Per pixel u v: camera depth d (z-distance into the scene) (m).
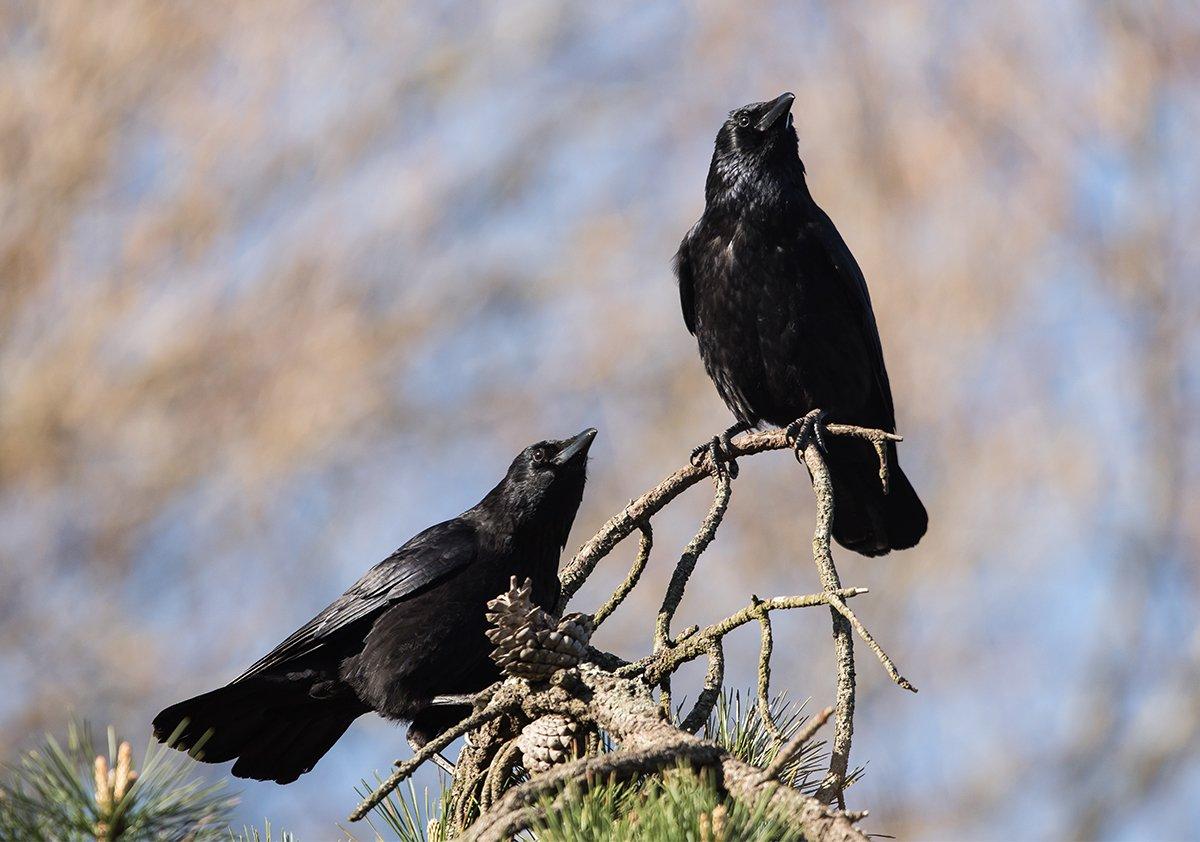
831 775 5.26
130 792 4.16
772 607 5.54
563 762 5.40
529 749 5.44
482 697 5.74
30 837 4.13
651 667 5.66
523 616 5.53
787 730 5.59
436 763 6.79
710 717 5.61
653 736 5.07
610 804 4.50
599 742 5.46
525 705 5.51
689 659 5.63
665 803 4.41
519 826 4.43
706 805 4.38
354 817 5.18
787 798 4.51
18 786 4.21
